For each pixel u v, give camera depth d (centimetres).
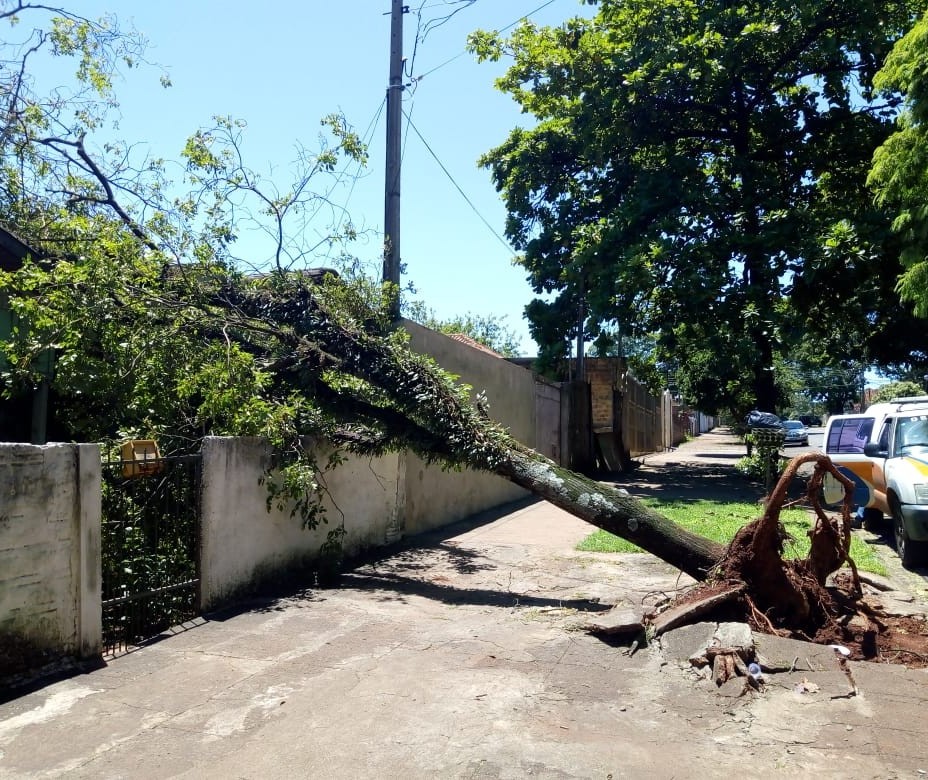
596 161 1975
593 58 1870
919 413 1052
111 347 732
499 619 657
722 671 499
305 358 836
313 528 793
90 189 977
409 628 629
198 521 662
